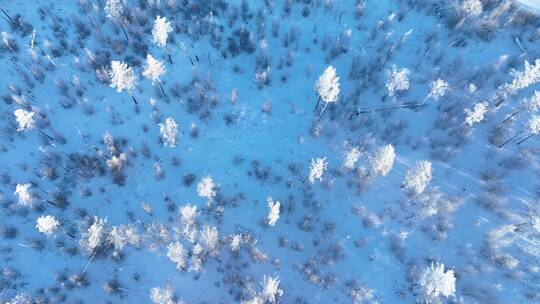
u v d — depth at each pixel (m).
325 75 44.69
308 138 51.44
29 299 40.56
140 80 54.16
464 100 52.22
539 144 50.19
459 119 50.88
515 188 48.25
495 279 43.84
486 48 56.66
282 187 48.59
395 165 49.44
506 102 52.12
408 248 45.66
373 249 45.69
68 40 56.06
